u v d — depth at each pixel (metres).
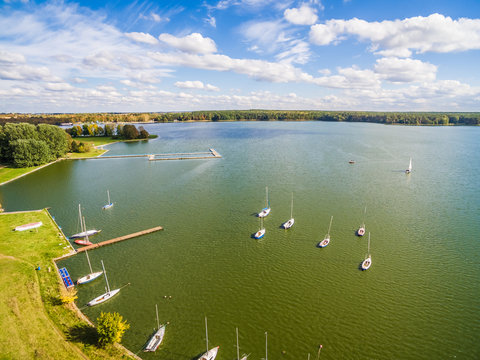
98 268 76.19
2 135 192.62
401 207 114.19
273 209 113.31
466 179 152.38
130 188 143.00
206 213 110.81
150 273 74.50
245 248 86.00
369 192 132.00
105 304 63.22
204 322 58.78
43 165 196.88
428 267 76.12
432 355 51.66
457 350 52.66
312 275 73.44
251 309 62.34
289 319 59.62
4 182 154.38
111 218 106.94
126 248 86.31
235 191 135.25
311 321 59.09
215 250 85.19
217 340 54.28
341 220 103.06
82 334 52.75
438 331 56.69
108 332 49.53
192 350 52.09
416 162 194.50
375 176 159.38
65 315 57.31
